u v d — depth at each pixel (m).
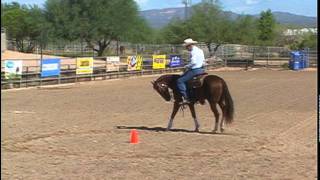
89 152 10.81
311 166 9.47
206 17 66.94
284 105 20.16
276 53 56.28
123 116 16.81
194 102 13.45
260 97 23.28
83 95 24.25
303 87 28.83
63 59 38.41
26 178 8.48
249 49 56.56
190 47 13.22
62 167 9.34
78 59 32.91
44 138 12.50
